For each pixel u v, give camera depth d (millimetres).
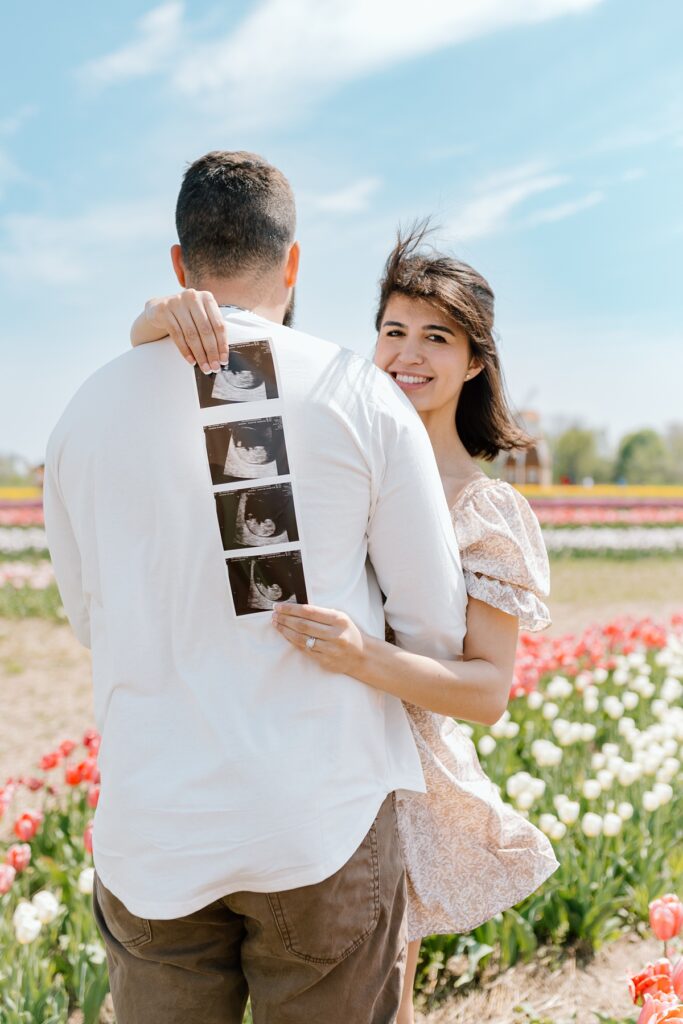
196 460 1392
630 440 73750
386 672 1448
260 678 1368
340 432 1398
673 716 4340
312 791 1351
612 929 3113
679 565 16297
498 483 1856
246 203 1484
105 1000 2807
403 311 2057
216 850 1335
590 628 6609
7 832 4102
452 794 1898
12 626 9875
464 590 1603
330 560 1413
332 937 1398
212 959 1492
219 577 1384
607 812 3605
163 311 1394
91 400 1460
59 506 1591
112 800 1403
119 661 1407
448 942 2939
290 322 1757
